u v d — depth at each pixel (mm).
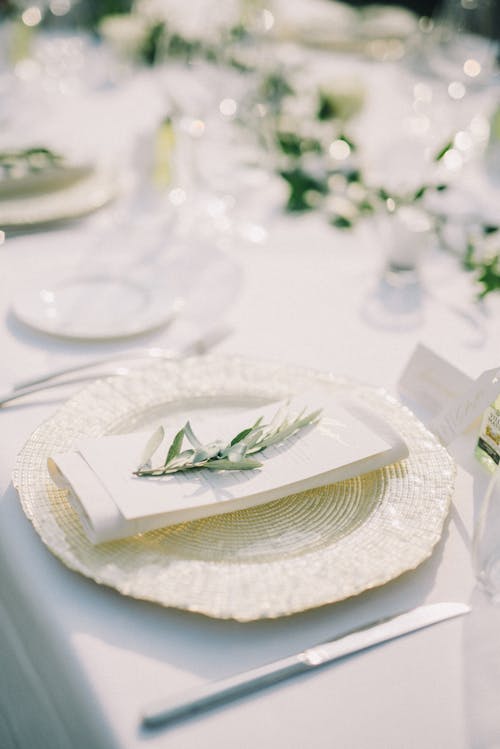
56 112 2012
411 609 673
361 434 803
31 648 700
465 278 1350
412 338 1147
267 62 1841
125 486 703
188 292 1245
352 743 564
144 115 2045
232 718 569
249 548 703
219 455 753
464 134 1765
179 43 1747
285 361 1070
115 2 2518
